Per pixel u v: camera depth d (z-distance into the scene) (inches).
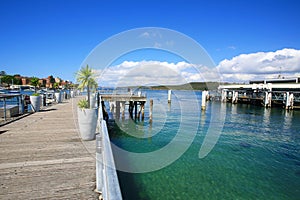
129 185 248.8
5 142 222.1
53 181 138.9
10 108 378.0
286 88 1275.8
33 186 132.3
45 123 327.6
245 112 1087.0
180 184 258.8
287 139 537.6
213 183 268.4
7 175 146.1
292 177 299.3
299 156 396.5
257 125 735.7
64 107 552.4
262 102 1334.9
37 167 159.9
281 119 872.3
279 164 352.2
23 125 311.3
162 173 288.8
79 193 125.6
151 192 235.8
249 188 261.9
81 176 146.6
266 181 284.2
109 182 65.3
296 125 740.0
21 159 175.0
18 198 119.4
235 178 288.0
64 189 129.6
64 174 149.1
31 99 455.2
